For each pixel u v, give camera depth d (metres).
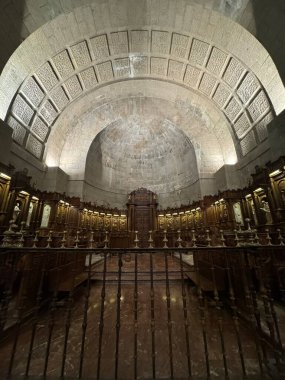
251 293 2.62
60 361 2.54
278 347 2.37
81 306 4.47
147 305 4.50
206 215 12.93
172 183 17.31
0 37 6.80
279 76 7.69
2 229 6.69
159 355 2.66
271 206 7.54
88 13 8.83
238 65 9.80
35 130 10.82
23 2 7.12
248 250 2.58
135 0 8.62
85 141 14.41
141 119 16.59
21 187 7.58
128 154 18.31
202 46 10.26
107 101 14.29
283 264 3.79
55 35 8.90
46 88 10.55
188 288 5.72
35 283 4.06
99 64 11.67
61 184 12.48
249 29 7.83
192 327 3.44
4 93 8.20
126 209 17.09
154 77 13.02
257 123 10.15
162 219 16.19
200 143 14.35
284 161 6.79
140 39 10.60
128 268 7.96
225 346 2.85
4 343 2.92
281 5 6.50
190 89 12.92
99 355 2.18
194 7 8.56
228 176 11.98
